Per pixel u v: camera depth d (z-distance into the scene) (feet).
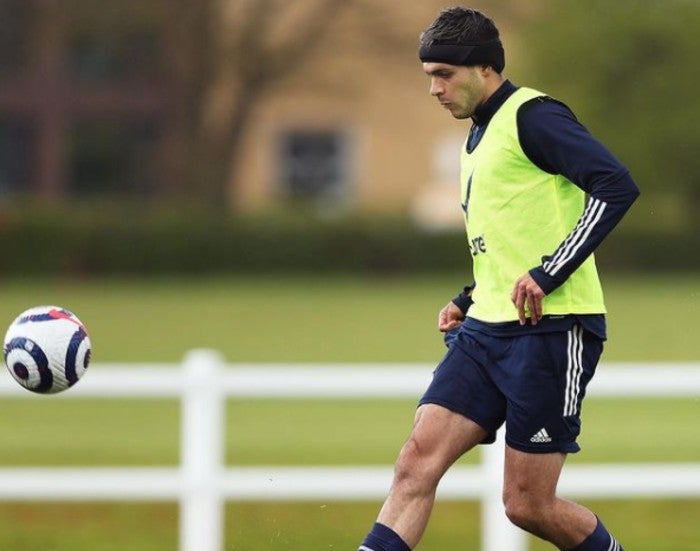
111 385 100.42
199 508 100.32
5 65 499.10
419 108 500.74
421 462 68.08
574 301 67.26
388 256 437.58
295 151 506.89
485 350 68.13
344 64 485.56
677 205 441.68
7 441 154.61
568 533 69.05
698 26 423.64
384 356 233.76
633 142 428.15
